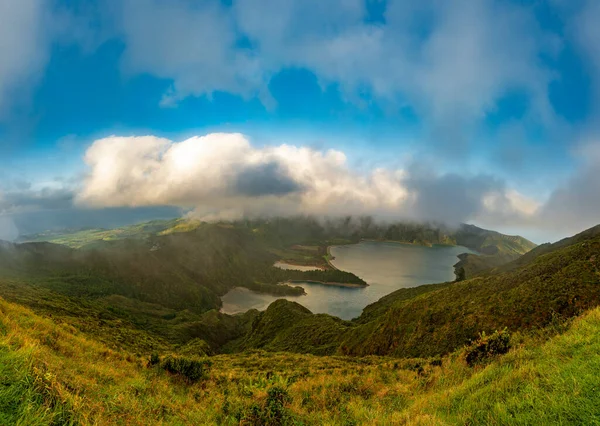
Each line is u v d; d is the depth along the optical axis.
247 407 9.54
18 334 7.88
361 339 70.12
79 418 5.27
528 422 4.63
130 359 15.45
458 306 53.31
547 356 7.18
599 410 4.20
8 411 4.37
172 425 8.38
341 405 10.72
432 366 14.76
